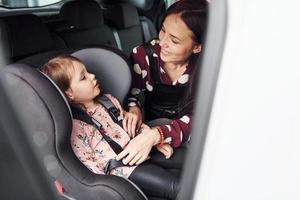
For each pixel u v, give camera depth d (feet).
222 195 1.51
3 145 1.47
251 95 1.35
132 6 8.49
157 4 9.04
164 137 3.60
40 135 2.88
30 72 2.82
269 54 1.30
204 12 3.37
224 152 1.45
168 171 3.59
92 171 3.23
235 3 1.31
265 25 1.29
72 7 6.61
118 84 3.94
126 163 3.40
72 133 3.26
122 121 3.63
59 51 3.81
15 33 4.97
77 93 3.38
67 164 3.04
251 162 1.42
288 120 1.34
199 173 1.56
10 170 1.52
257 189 1.45
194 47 3.57
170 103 4.06
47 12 7.41
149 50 3.93
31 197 1.65
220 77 1.38
